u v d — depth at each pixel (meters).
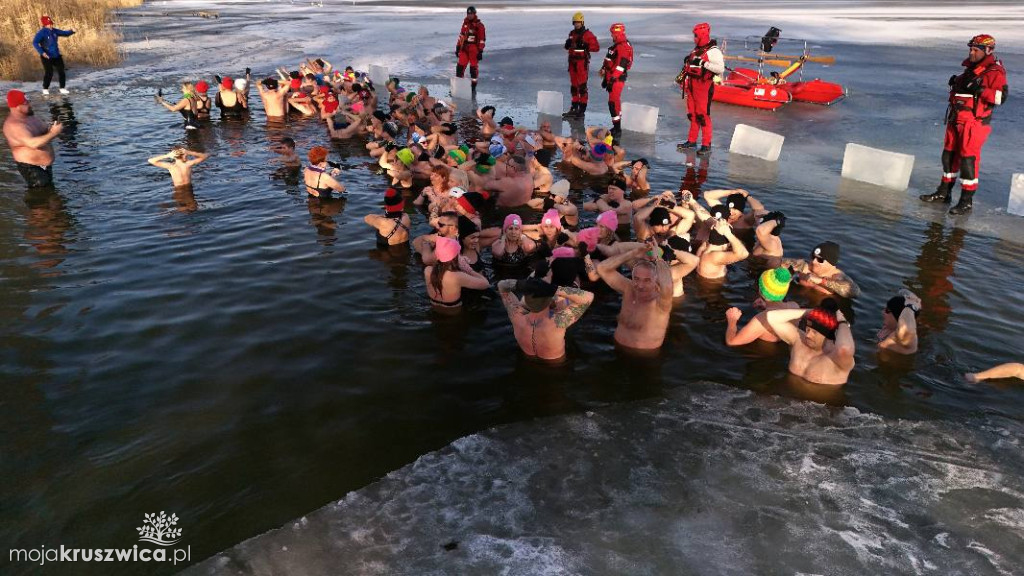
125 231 8.48
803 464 4.48
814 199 9.98
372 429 4.77
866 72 20.97
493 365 5.67
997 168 11.41
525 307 5.70
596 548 3.76
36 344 5.73
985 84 8.68
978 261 7.73
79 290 6.80
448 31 33.25
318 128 14.70
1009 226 8.87
